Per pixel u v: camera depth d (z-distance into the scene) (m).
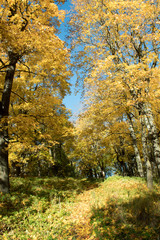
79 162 20.52
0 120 6.11
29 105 8.28
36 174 21.17
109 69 6.78
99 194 7.84
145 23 6.62
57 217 5.04
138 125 14.38
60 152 23.55
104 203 5.74
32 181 9.70
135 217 4.03
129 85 6.12
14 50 5.73
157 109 8.06
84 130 11.41
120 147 17.92
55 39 5.39
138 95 6.35
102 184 11.64
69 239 3.64
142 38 6.68
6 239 3.54
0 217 4.17
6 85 6.99
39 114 7.85
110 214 4.64
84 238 3.69
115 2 6.34
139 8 6.39
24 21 6.16
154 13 6.31
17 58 6.87
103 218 4.44
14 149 8.21
